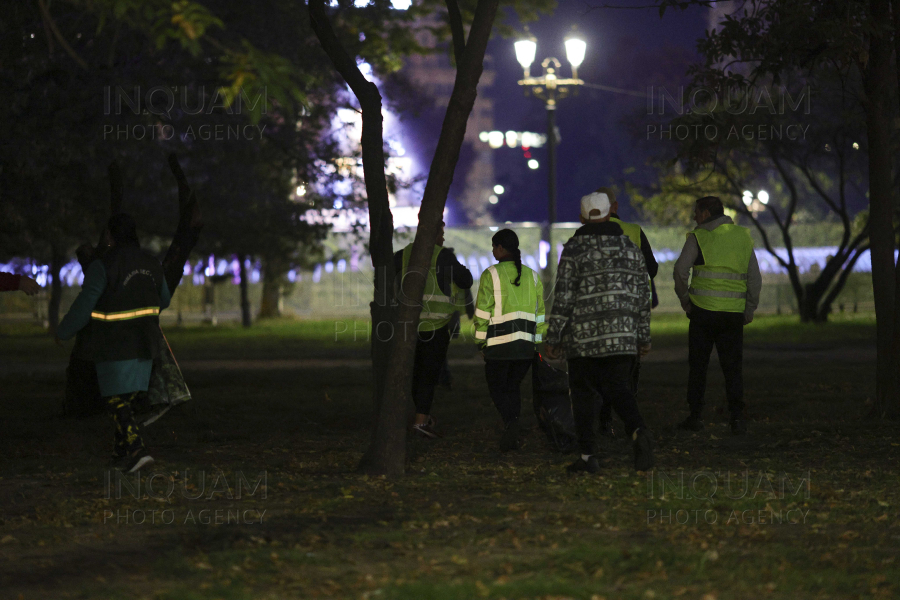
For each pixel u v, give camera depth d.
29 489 14.14
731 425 18.88
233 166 40.62
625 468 15.34
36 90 25.81
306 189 46.91
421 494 13.48
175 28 8.59
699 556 9.98
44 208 29.20
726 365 19.06
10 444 18.77
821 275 66.19
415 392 19.45
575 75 53.19
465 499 13.10
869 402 22.31
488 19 15.21
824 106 52.03
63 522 11.86
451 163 15.32
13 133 25.62
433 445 18.38
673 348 46.09
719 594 8.88
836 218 86.38
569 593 8.71
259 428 21.05
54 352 49.25
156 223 50.25
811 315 66.56
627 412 14.47
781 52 21.33
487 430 20.08
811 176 63.19
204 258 70.62
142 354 15.29
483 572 9.48
